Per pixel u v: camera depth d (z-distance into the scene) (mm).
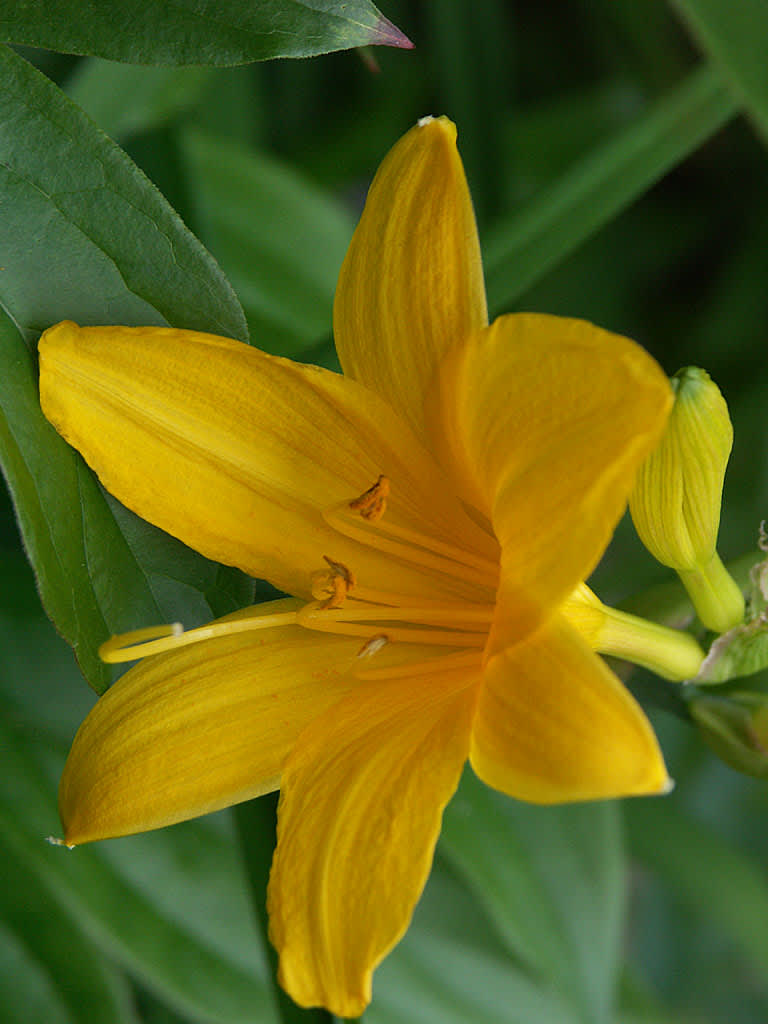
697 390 379
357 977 358
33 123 374
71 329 373
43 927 426
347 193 655
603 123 607
